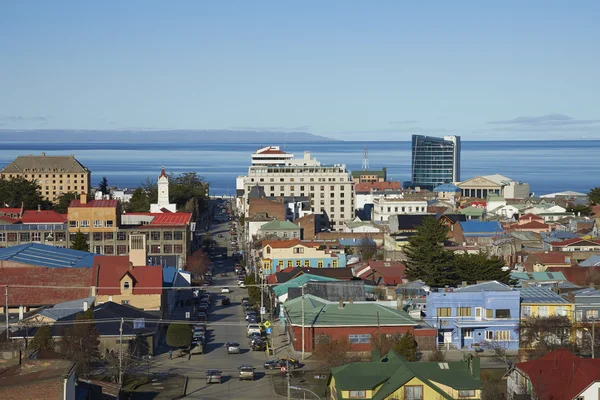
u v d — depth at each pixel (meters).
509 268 188.88
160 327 142.25
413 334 127.62
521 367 97.00
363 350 126.31
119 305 139.88
